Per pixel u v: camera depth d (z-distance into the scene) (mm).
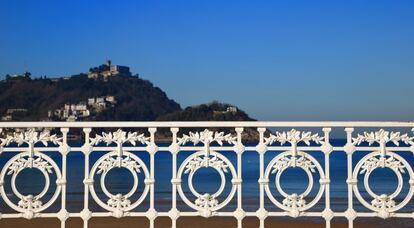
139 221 10148
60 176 4754
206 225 9844
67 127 4680
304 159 4719
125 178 23062
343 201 14867
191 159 4715
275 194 16812
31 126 4613
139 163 4723
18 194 4711
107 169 4691
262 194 4758
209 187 19453
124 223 9805
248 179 23516
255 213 4754
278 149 4699
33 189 18109
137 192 17359
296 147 4688
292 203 4754
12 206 4711
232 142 4707
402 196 15867
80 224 9414
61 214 4750
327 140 4703
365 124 4684
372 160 4746
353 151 4703
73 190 17922
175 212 4742
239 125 4668
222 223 10188
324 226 10047
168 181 21844
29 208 4723
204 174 25578
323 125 4676
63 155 4691
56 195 4766
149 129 4695
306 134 4695
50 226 9016
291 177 23828
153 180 4719
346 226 9773
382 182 20641
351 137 4723
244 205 13641
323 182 4715
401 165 4715
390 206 4758
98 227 9172
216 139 4703
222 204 4750
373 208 4770
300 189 18422
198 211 4750
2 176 4676
